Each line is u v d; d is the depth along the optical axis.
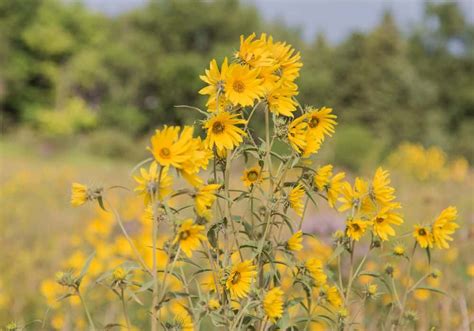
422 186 11.50
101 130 41.50
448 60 52.47
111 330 3.93
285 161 2.12
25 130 40.78
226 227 2.05
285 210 2.13
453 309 4.08
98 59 47.06
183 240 1.83
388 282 2.34
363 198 2.23
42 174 12.98
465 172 13.16
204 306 1.97
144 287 1.84
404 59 48.25
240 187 7.26
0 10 47.12
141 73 46.91
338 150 23.42
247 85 2.00
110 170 15.80
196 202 1.85
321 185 2.18
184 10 49.00
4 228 7.55
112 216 5.41
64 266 5.61
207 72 2.02
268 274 2.12
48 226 7.68
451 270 4.45
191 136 1.78
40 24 47.28
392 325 2.51
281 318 2.08
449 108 51.00
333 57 46.88
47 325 4.54
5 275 5.63
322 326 3.13
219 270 1.99
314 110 2.12
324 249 4.41
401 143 43.84
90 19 48.69
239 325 1.95
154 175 1.82
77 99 47.09
